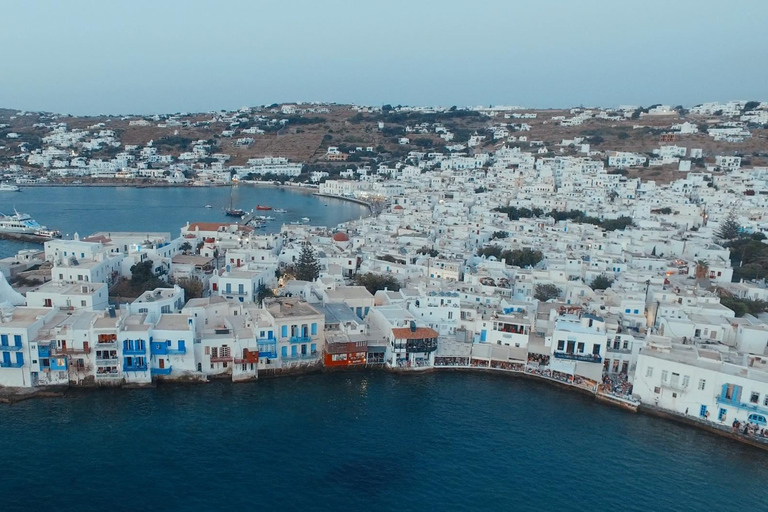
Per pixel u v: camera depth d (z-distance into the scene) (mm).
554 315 114562
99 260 135125
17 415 85062
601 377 101500
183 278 143250
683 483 76188
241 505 68750
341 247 191125
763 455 83562
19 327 89625
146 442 80000
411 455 80375
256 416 88562
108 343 92625
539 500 71875
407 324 109562
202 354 97625
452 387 101875
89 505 67250
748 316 120750
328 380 101938
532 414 93250
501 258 184500
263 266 150250
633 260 173625
